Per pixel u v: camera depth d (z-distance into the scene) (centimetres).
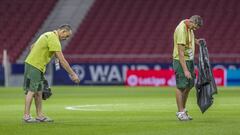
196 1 14550
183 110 4250
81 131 3441
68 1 15288
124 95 8738
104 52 14025
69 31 4209
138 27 14362
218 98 7675
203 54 4250
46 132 3416
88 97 8250
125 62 12719
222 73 12075
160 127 3638
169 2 14688
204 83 4216
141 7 14750
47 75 12838
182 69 4228
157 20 14425
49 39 4159
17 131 3488
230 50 13462
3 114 5116
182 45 4209
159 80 12281
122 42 14112
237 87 11444
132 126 3716
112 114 4950
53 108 5897
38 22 14875
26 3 15275
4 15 15062
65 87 11931
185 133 3272
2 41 14525
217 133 3256
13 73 13188
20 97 8475
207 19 14138
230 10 14200
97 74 12675
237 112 5144
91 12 14900
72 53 14075
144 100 7388
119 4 14925
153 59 13212
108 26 14538
